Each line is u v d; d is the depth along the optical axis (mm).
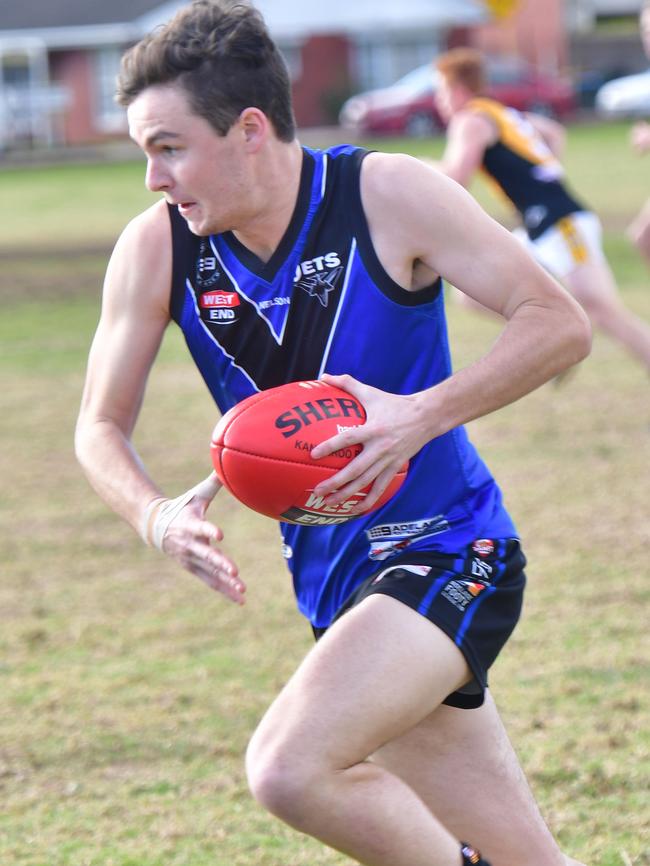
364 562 9914
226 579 9188
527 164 28141
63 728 15297
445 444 9859
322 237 9422
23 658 17547
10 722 15492
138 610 19312
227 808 13359
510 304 9352
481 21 166750
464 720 9781
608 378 33062
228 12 8891
